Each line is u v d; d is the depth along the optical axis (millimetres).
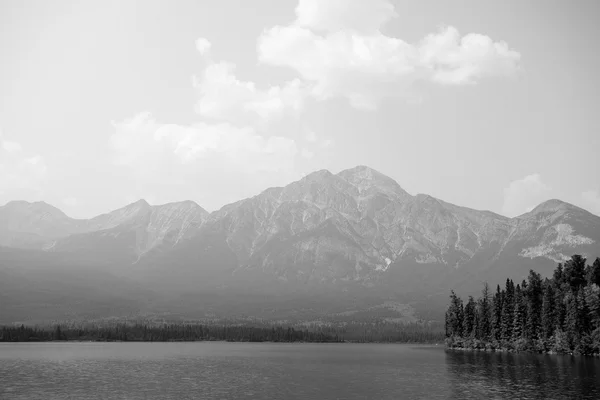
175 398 153625
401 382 185750
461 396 151375
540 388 161000
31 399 151000
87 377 199125
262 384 183500
